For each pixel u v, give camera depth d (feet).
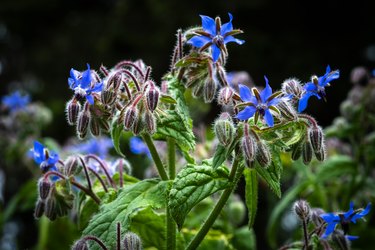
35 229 4.21
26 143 2.67
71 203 1.51
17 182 3.70
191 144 1.39
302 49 4.82
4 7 5.44
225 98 1.36
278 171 1.33
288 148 1.39
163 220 1.56
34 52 5.38
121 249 1.35
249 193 1.42
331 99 4.49
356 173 2.07
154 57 4.98
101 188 1.57
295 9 4.83
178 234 1.54
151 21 5.00
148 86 1.36
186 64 1.43
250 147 1.28
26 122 2.68
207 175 1.35
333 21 4.86
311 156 1.38
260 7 4.80
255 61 4.75
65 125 4.98
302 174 2.19
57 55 5.30
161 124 1.39
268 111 1.30
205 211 1.89
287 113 1.32
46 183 1.48
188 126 1.40
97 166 1.68
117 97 1.41
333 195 2.23
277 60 4.79
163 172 1.47
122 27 5.03
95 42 5.20
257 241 3.59
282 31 4.85
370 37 4.88
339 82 4.58
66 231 2.25
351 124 2.23
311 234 1.46
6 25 5.47
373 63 4.92
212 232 1.81
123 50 5.11
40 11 5.49
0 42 5.46
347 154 2.39
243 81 2.30
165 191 1.40
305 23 4.88
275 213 2.09
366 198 2.16
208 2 4.91
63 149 2.64
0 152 2.97
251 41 4.76
